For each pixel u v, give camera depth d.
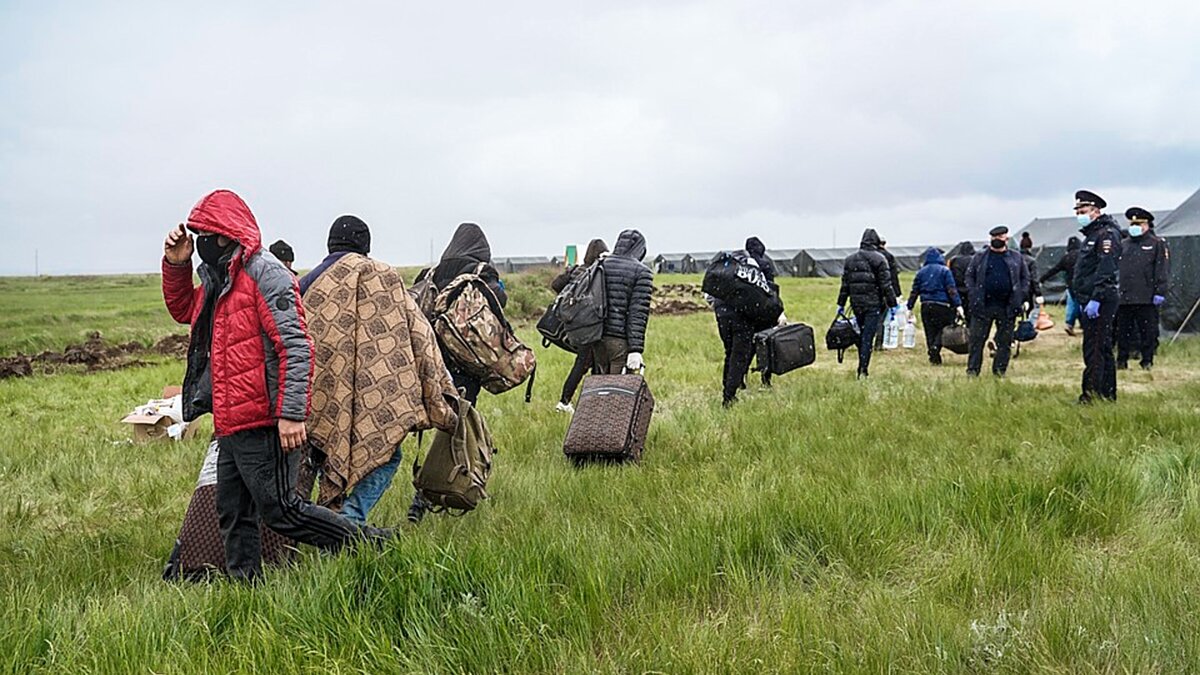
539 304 29.52
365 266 4.98
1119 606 3.74
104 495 6.72
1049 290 28.56
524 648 3.51
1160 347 16.06
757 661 3.30
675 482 6.13
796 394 10.52
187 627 3.68
